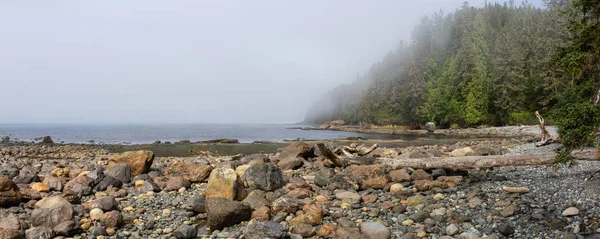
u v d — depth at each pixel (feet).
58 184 35.40
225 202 25.89
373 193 33.88
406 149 82.53
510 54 221.66
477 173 39.50
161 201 32.17
